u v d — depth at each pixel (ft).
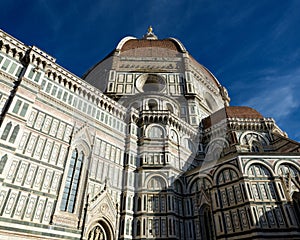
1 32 91.20
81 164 92.12
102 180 93.45
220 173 110.73
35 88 92.17
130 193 102.63
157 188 103.60
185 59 164.35
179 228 104.78
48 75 100.89
